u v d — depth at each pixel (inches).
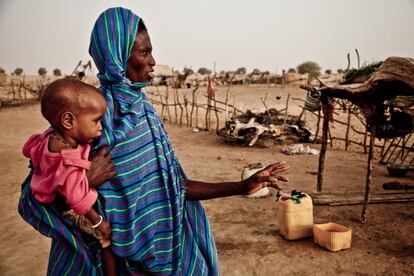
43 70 3282.5
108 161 60.3
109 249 62.2
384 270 149.4
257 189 72.8
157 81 1679.4
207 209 227.9
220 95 1100.5
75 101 56.8
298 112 721.0
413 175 300.0
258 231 193.3
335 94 215.9
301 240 180.9
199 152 412.5
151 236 64.3
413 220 200.4
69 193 55.7
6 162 373.4
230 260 162.6
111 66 62.1
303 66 2258.9
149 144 64.9
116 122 62.6
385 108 210.4
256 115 511.5
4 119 733.3
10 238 190.5
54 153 57.1
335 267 153.6
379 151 398.6
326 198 231.1
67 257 63.3
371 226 194.2
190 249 72.8
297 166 335.3
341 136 484.4
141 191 63.4
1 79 1403.8
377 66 215.8
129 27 62.9
